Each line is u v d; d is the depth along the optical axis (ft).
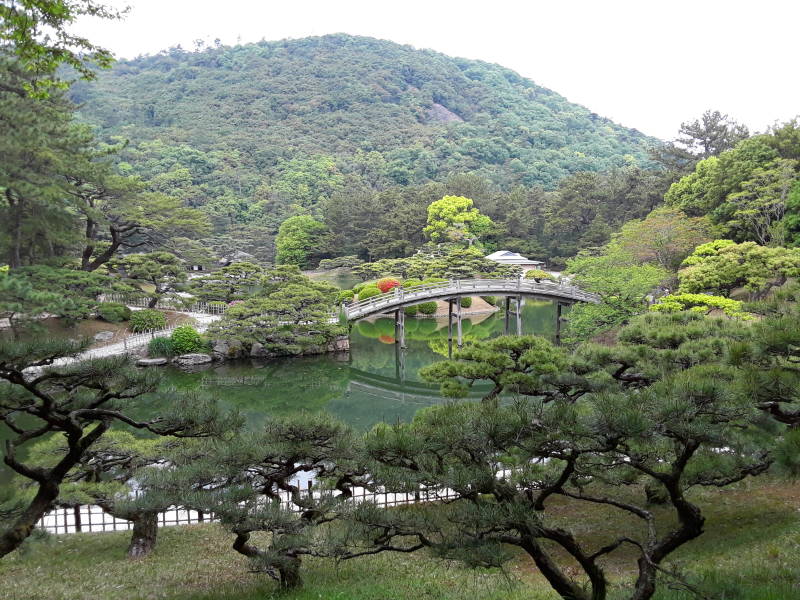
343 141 382.01
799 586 21.66
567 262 123.44
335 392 90.07
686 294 79.51
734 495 39.42
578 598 20.21
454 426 21.13
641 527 35.81
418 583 27.78
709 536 32.58
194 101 413.18
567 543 19.94
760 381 26.48
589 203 213.87
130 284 111.75
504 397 54.03
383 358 112.27
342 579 29.22
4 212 88.94
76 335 99.55
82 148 97.40
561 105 547.49
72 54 24.36
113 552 34.58
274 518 22.91
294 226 229.86
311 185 306.76
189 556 33.50
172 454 33.45
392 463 23.06
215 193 278.87
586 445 19.99
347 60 520.01
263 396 86.89
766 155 121.08
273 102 427.74
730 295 100.32
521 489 22.50
